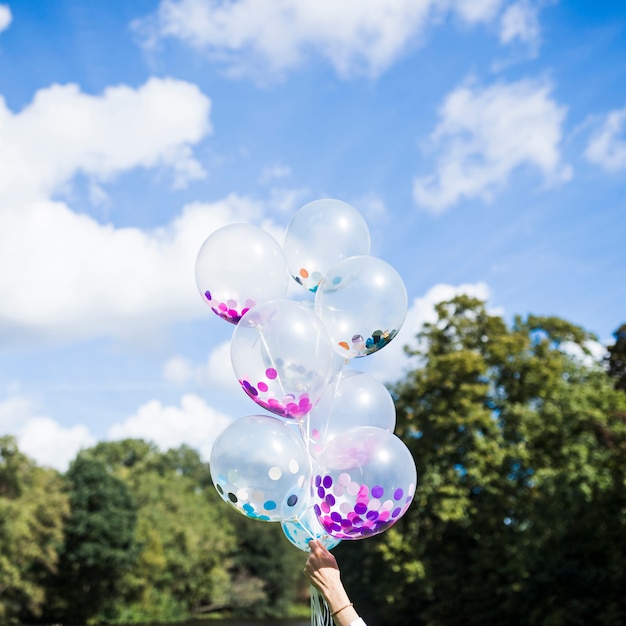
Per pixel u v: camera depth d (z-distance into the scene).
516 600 21.02
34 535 34.66
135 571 43.16
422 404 23.95
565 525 19.09
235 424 4.21
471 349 24.53
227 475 4.07
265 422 4.18
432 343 25.16
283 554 56.50
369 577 27.78
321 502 3.94
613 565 17.88
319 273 5.01
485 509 21.83
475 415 22.17
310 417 4.61
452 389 23.38
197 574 49.62
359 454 3.90
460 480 22.41
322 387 4.31
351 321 4.49
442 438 22.83
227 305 4.67
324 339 4.28
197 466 72.81
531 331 25.47
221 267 4.63
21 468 35.56
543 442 22.59
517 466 22.33
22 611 38.47
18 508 33.12
